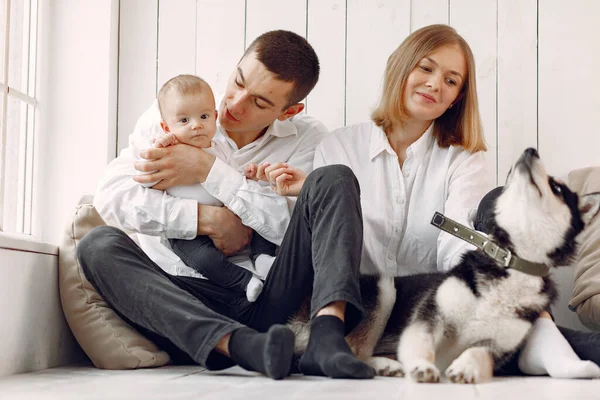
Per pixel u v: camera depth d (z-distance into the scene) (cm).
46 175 293
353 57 304
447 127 262
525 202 198
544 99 302
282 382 175
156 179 231
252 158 260
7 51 266
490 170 302
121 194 232
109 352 219
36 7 292
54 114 296
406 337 198
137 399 147
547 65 303
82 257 208
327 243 197
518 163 200
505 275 198
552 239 199
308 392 155
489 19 303
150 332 222
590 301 261
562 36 302
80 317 227
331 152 262
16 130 274
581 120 301
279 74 237
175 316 192
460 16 304
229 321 190
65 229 238
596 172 287
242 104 242
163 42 308
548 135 302
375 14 304
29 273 216
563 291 291
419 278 218
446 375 184
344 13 305
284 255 217
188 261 229
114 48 303
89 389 167
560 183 206
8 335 203
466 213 240
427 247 253
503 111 303
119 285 202
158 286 199
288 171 235
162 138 231
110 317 224
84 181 294
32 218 286
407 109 252
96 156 295
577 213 206
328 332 183
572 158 301
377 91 302
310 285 218
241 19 308
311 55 249
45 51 294
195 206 229
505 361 204
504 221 201
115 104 304
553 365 199
